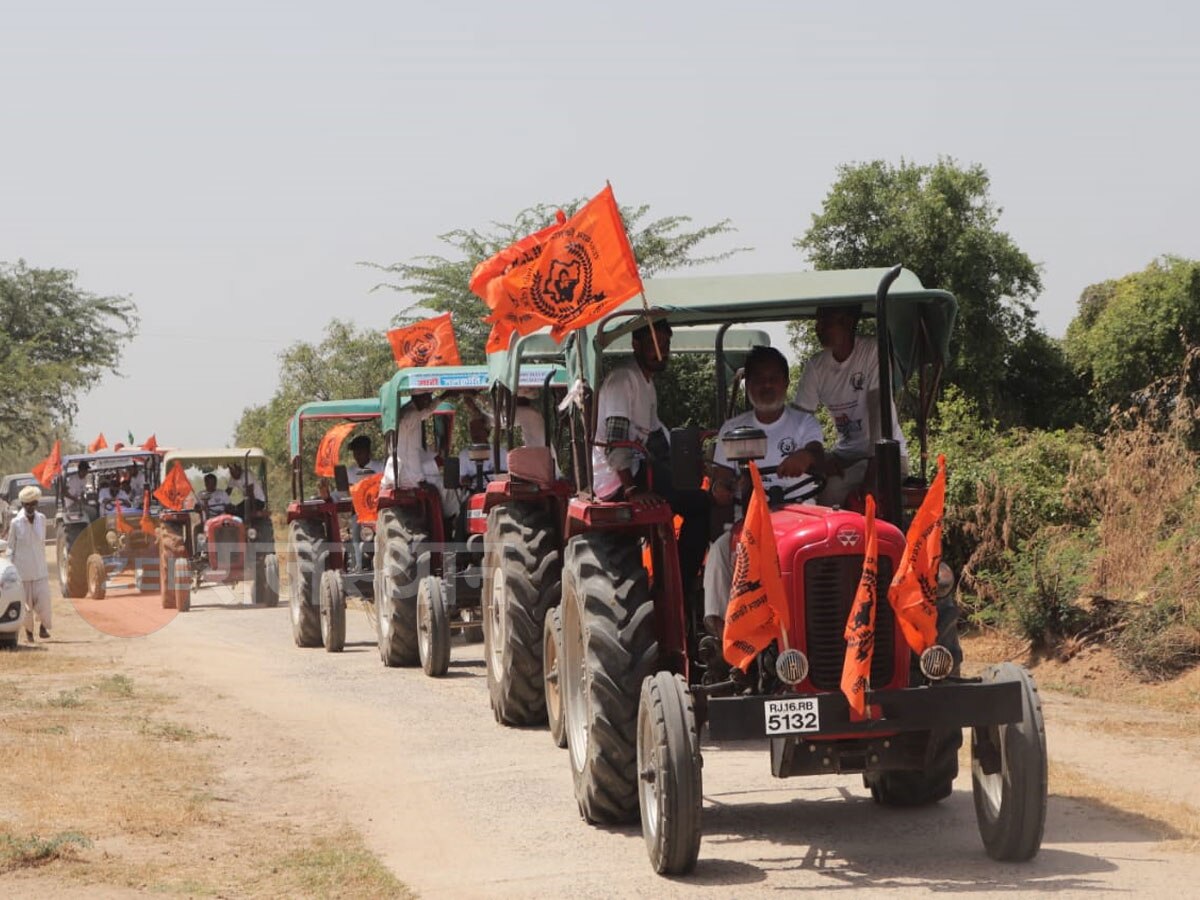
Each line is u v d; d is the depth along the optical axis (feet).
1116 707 49.16
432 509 63.82
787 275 34.68
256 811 36.29
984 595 62.80
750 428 29.73
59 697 54.80
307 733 47.47
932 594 28.07
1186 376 68.23
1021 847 28.94
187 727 48.21
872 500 28.02
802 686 28.94
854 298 32.73
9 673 62.54
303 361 188.65
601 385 34.68
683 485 30.63
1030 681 28.86
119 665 65.87
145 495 103.30
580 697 35.53
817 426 33.32
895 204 97.04
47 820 33.86
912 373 35.47
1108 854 30.04
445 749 44.42
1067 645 55.93
